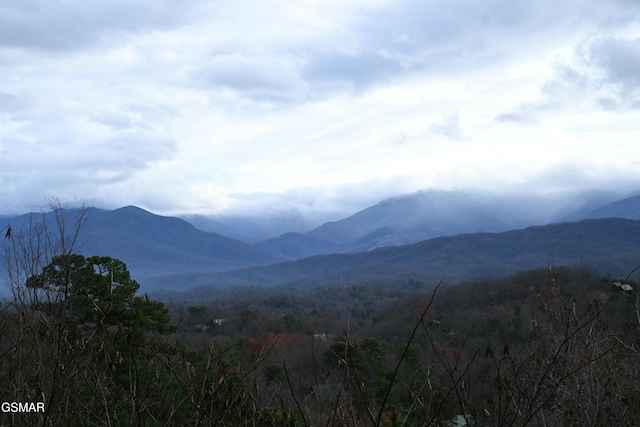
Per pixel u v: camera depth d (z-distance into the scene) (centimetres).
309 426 342
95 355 363
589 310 421
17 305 357
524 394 351
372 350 2197
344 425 333
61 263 369
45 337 360
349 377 351
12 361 354
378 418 311
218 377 398
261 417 378
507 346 354
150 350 427
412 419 328
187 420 385
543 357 400
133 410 360
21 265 362
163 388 400
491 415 344
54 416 350
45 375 352
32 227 378
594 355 430
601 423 432
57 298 371
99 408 375
